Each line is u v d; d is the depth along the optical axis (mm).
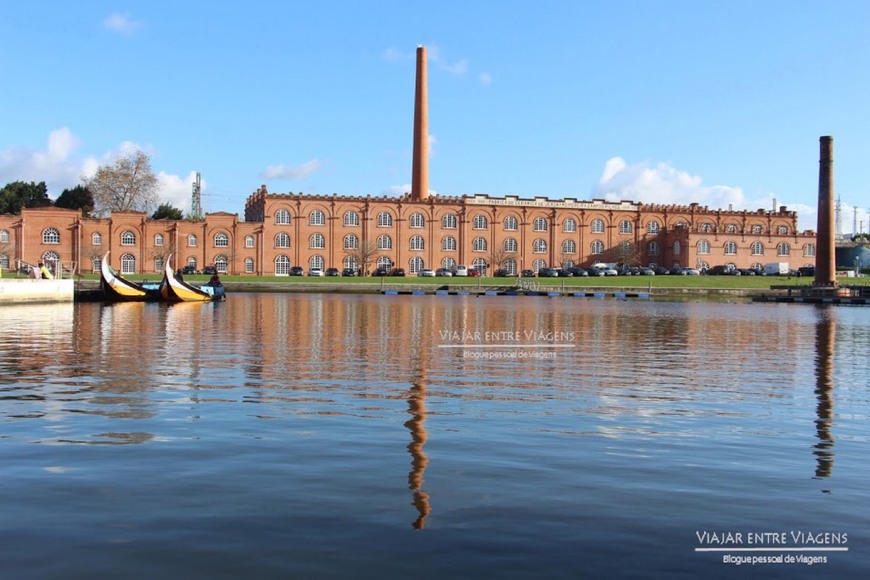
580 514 9047
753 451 12312
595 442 12750
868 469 11266
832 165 99375
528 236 138875
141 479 10172
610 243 143000
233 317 45125
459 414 15031
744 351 29109
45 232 116562
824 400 17422
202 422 13906
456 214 135125
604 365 23656
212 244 123312
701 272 136250
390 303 67875
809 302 92125
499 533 8398
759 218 149125
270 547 7918
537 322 44531
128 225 119875
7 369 20922
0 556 7605
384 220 131500
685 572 7512
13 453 11484
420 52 137625
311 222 127938
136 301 67188
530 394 17656
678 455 11953
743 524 8828
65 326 37031
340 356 24906
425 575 7316
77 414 14523
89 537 8117
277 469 10750
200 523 8555
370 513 8953
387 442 12508
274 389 17828
